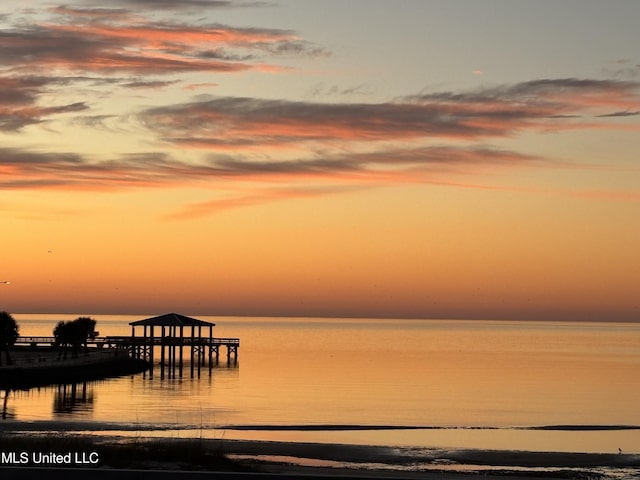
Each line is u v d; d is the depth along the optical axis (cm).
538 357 16475
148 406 7144
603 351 19675
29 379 8388
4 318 8956
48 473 2341
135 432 5294
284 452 4625
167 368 12094
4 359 9762
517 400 8250
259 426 5966
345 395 8500
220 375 10975
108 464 3325
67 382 9100
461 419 6738
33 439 3709
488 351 19038
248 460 4138
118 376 10400
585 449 5275
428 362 14300
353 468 4247
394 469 4266
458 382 10194
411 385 9712
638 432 6069
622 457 4794
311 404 7631
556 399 8381
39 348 11106
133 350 11775
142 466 3334
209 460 3581
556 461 4647
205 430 5594
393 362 14250
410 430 5962
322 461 4416
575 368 13038
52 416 6275
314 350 18862
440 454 4766
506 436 5781
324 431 5794
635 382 10456
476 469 4356
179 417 6419
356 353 17512
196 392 8519
